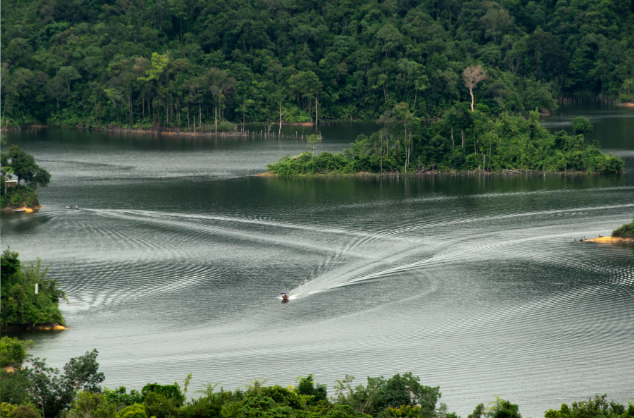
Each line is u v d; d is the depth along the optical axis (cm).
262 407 9394
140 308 15188
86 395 9225
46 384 10088
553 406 11000
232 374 12069
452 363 12606
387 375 12106
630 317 14625
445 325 14338
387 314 14925
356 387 10494
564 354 12938
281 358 12825
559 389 11594
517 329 14088
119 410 9281
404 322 14512
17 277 14725
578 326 14225
